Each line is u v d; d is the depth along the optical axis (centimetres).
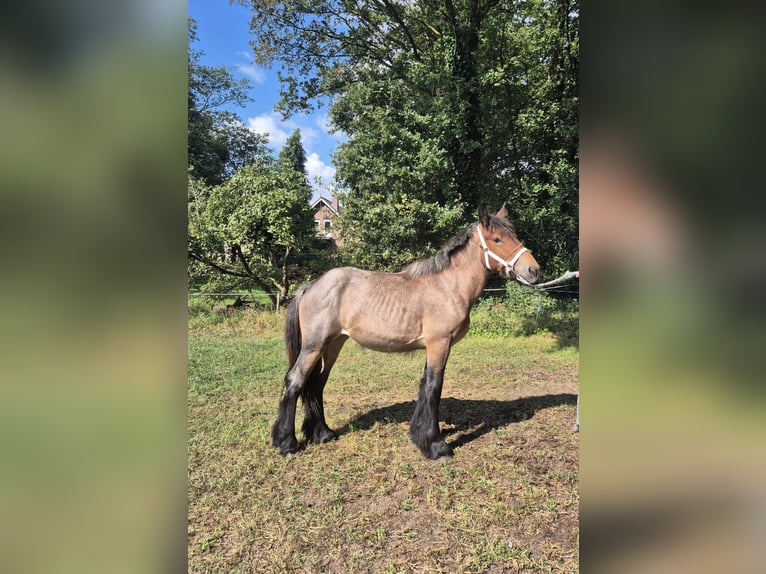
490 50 903
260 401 455
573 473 295
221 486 285
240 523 247
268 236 978
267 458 325
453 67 837
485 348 711
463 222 839
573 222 827
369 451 336
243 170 1009
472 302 331
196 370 573
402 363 619
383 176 866
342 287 337
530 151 932
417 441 335
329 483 288
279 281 1028
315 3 1080
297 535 237
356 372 571
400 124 871
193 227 946
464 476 296
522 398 465
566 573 204
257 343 744
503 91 923
